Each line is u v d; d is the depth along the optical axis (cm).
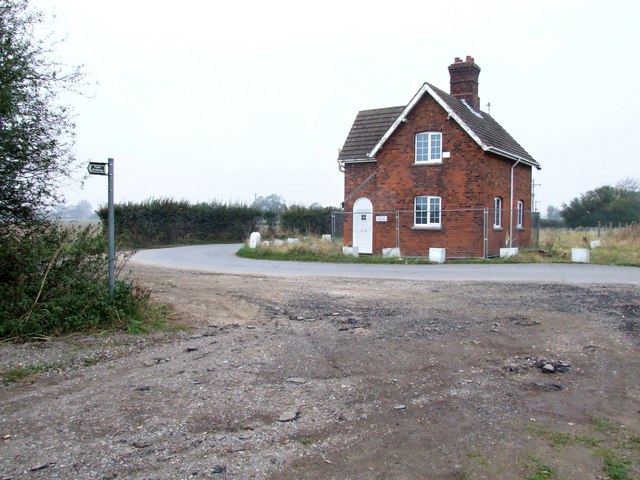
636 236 2686
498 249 2267
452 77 2602
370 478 379
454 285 1270
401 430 458
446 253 2178
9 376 584
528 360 654
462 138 2144
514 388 561
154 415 481
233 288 1259
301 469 389
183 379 580
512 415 492
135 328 788
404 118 2248
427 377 595
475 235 2120
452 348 705
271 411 494
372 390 553
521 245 2589
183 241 3978
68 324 769
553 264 1845
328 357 668
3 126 822
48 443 424
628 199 5759
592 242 2534
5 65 815
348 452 417
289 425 464
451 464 400
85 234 884
